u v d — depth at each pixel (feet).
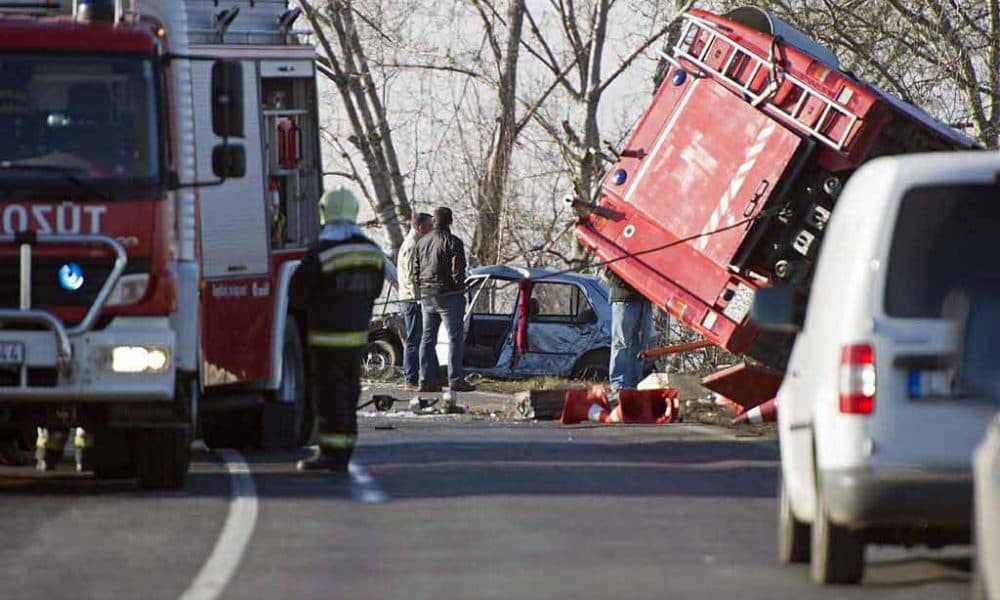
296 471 105.40
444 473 103.24
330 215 106.01
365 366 215.31
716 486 97.35
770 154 135.54
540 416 149.28
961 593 63.93
